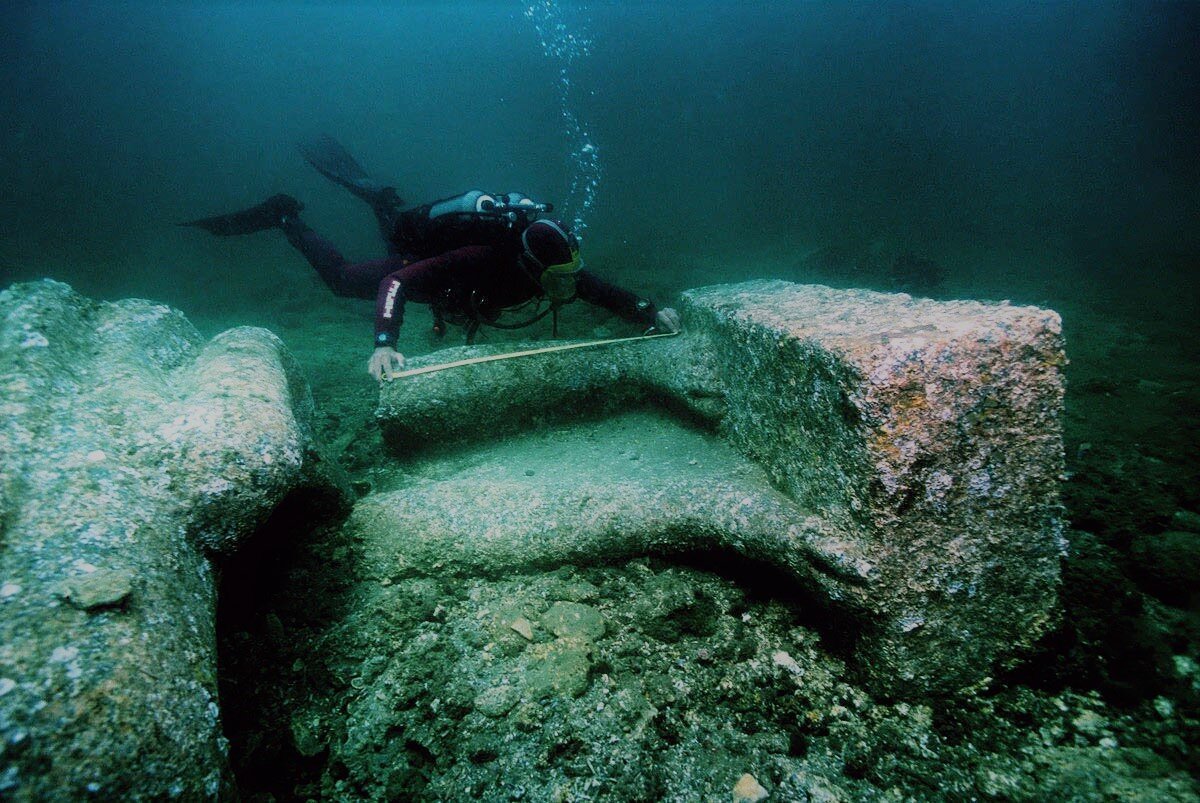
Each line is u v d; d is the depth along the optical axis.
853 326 1.72
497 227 2.94
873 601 1.54
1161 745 1.45
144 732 0.98
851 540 1.59
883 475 1.46
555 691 1.67
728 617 1.91
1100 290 7.44
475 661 1.78
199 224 4.34
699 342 2.62
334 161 4.91
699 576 2.08
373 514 2.23
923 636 1.55
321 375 5.03
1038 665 1.62
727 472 2.17
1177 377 4.23
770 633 1.85
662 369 2.78
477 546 2.12
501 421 3.03
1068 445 3.23
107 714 0.95
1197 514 2.37
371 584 2.09
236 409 1.66
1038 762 1.45
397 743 1.58
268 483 1.61
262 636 1.85
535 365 3.01
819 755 1.51
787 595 1.92
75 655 0.98
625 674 1.74
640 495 2.14
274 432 1.67
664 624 1.87
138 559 1.24
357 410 4.09
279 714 1.65
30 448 1.36
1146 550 2.07
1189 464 2.88
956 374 1.43
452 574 2.13
